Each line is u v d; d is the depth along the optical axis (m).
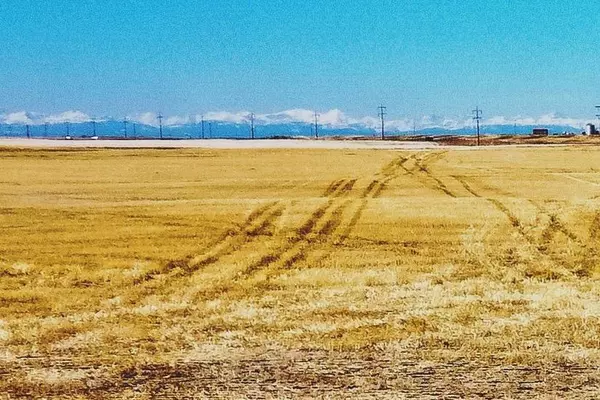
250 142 131.25
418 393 12.24
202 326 16.59
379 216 34.69
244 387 12.70
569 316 16.78
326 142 135.25
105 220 34.53
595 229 31.17
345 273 22.70
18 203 42.78
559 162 77.00
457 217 34.06
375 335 15.45
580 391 12.21
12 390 12.70
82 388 12.80
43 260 25.16
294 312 17.81
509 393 12.16
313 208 37.69
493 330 15.68
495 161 79.00
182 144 117.19
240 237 30.03
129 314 17.92
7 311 18.33
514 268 23.34
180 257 25.67
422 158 83.88
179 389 12.66
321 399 12.05
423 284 21.00
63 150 93.12
